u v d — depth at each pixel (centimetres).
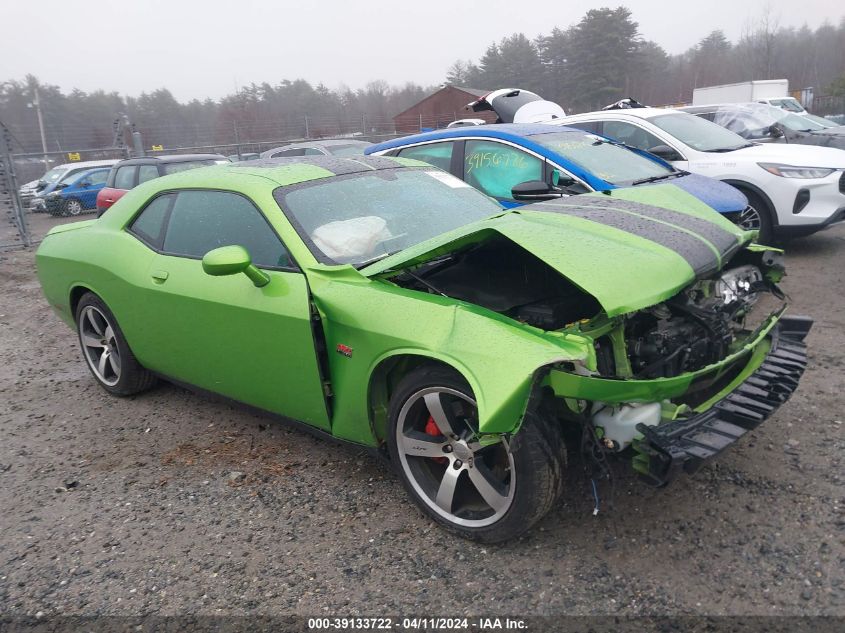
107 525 344
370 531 320
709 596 262
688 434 272
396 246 364
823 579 266
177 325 400
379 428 331
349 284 324
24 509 364
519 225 312
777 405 293
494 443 287
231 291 362
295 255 344
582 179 584
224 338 372
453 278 343
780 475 335
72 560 318
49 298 519
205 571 302
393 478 364
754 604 256
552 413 286
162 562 311
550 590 272
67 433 454
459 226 392
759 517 305
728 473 339
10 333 717
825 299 609
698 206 380
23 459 421
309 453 398
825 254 771
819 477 331
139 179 1228
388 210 388
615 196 383
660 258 297
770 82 2227
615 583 273
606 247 298
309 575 294
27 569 313
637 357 299
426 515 319
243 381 378
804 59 6038
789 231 736
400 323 298
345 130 3791
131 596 290
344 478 368
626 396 261
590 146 650
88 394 521
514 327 277
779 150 771
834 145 1273
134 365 474
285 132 3594
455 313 289
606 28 5844
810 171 718
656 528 303
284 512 341
